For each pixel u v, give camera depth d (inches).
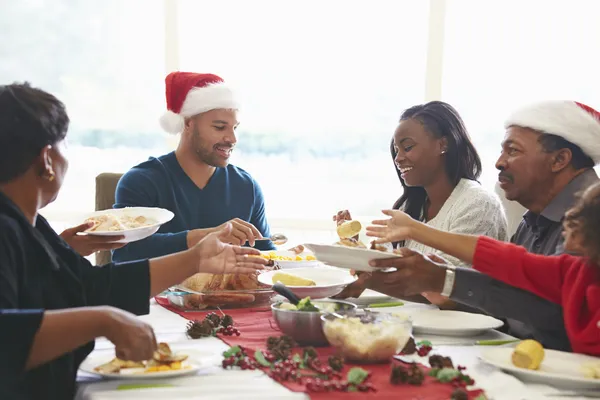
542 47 150.7
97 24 156.4
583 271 55.5
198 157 103.7
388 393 45.2
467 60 152.3
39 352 42.7
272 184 158.9
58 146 51.2
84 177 159.3
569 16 149.5
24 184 50.5
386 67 154.4
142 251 90.4
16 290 46.3
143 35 156.4
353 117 156.3
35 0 155.8
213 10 153.4
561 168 69.8
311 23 153.7
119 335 43.9
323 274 72.9
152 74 157.6
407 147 90.4
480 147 153.4
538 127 69.5
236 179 107.8
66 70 157.2
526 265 59.7
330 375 47.6
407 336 52.6
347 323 52.6
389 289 68.1
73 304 53.9
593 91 150.4
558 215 68.3
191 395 44.8
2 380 41.8
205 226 104.1
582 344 54.7
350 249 60.9
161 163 103.6
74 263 58.2
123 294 59.4
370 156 157.3
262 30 154.1
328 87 155.5
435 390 46.1
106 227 72.5
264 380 47.9
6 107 48.7
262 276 72.2
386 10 152.9
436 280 62.2
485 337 62.5
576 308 55.4
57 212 156.4
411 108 93.0
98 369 49.5
